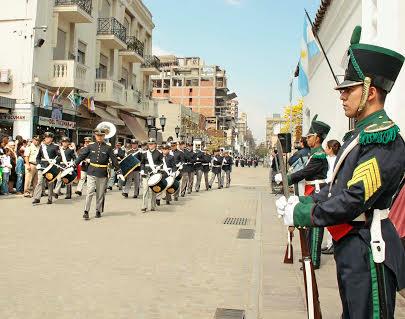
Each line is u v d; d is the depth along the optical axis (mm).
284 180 3002
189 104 117938
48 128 22031
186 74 120812
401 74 5996
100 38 27359
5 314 4512
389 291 2354
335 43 12430
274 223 10992
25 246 7594
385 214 2428
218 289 5531
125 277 5953
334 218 2342
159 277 6000
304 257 2770
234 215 12688
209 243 8422
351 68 2514
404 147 2373
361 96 2473
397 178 2348
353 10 10258
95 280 5773
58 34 23031
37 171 14531
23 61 20734
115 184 22016
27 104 20547
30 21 20734
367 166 2305
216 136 84188
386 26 6387
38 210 12102
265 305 4887
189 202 16000
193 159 20078
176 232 9516
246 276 6148
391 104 6148
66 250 7406
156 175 12742
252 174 45062
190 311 4730
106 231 9320
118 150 19156
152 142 13484
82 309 4707
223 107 121562
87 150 11188
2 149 15445
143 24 36781
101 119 26375
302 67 11898
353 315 2389
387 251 2363
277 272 6320
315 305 2684
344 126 10914
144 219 11320
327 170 5871
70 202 14297
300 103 37062
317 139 5930
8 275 5883
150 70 36906
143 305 4891
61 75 21922
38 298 5023
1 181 15055
